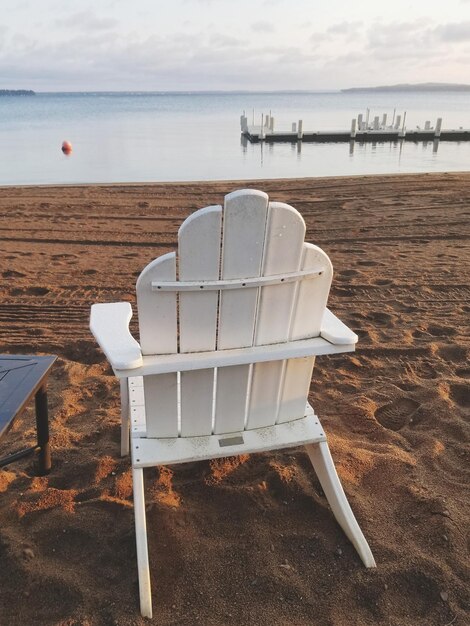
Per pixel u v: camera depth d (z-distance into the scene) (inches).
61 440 108.4
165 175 559.5
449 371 138.3
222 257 65.8
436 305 188.7
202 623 68.9
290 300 71.6
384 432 110.6
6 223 313.7
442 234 287.0
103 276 224.7
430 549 79.7
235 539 82.3
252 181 469.4
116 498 90.4
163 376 72.0
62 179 533.0
